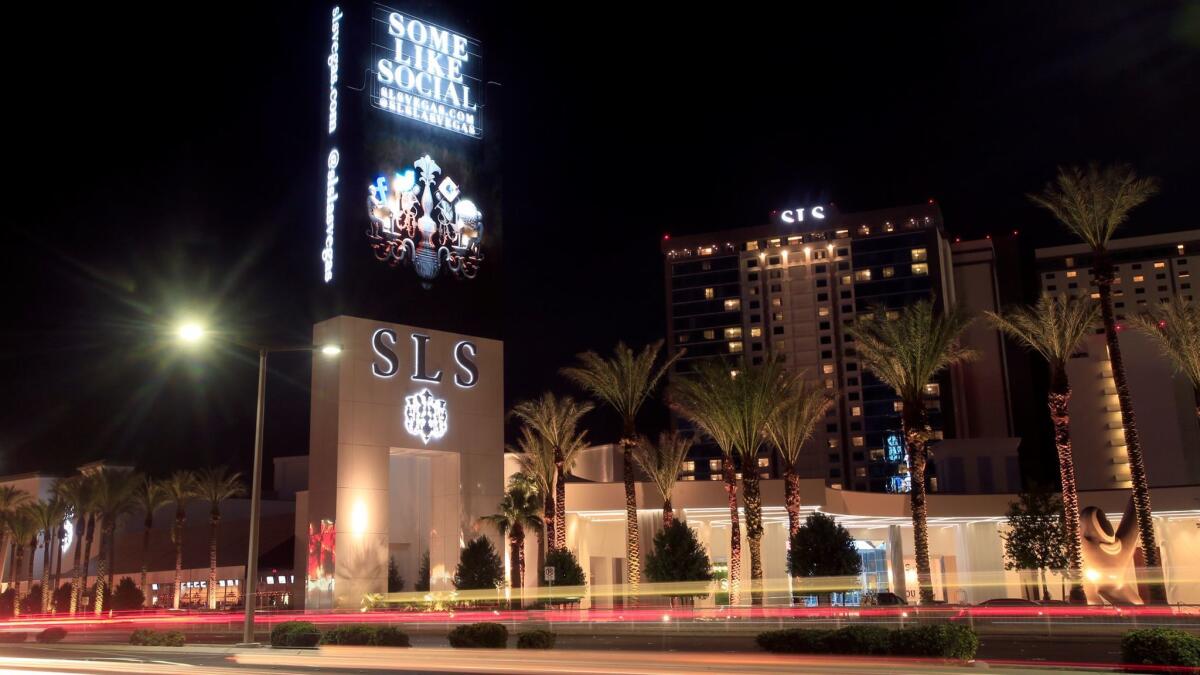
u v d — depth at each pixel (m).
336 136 79.44
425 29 85.31
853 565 57.59
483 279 84.50
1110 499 83.69
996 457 117.88
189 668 26.50
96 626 76.56
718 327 192.88
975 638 25.09
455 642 36.38
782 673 20.36
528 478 76.94
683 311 195.88
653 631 51.25
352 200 77.44
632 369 65.62
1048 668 21.30
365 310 76.25
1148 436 124.00
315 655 29.91
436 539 79.44
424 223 81.50
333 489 72.31
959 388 180.00
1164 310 54.62
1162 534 86.50
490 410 82.12
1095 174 52.53
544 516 75.12
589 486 79.81
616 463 93.81
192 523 115.00
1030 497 76.38
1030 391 182.50
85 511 96.44
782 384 62.97
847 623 50.69
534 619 59.44
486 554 72.50
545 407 71.19
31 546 111.75
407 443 76.31
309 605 71.06
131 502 98.50
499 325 84.69
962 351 57.97
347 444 73.19
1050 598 78.06
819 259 189.62
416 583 80.38
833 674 19.92
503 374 83.75
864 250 186.62
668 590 61.00
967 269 192.75
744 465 60.81
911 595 95.31
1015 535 76.31
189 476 96.00
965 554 93.56
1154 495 83.62
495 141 88.19
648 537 79.00
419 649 32.47
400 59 83.12
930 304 55.38
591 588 80.00
